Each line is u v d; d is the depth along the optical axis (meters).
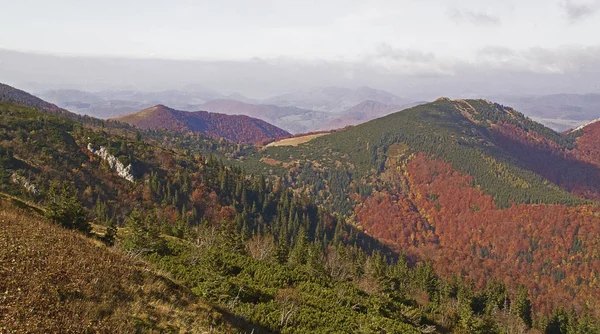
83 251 24.03
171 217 128.12
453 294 86.19
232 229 76.44
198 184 158.50
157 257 39.56
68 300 17.91
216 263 34.50
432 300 82.44
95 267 22.03
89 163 134.75
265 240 87.94
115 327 17.27
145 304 21.12
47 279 18.75
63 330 15.42
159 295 22.81
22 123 134.00
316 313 34.34
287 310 31.98
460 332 52.75
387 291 63.66
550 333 86.94
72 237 26.80
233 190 173.62
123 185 135.50
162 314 21.00
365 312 42.19
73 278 19.81
